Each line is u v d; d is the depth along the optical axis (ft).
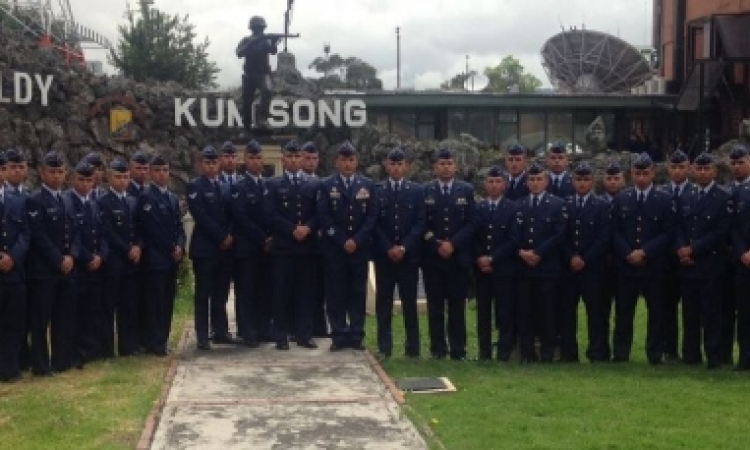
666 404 27.14
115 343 35.27
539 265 33.78
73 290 31.94
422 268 34.65
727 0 99.60
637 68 119.14
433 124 102.27
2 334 30.30
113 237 33.68
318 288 36.40
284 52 81.15
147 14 150.00
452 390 28.63
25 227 30.55
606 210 34.17
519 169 35.81
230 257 35.81
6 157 30.58
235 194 35.24
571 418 25.43
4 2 90.27
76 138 69.72
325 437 23.53
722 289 33.58
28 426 24.73
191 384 29.37
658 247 33.63
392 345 35.91
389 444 22.95
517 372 31.81
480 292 34.63
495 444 22.82
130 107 71.97
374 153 72.43
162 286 34.76
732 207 32.96
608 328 35.04
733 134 93.86
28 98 67.26
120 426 24.64
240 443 23.07
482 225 34.30
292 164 34.99
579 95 103.60
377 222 34.24
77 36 102.47
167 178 35.45
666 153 102.78
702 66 89.92
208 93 74.90
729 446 23.04
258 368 31.71
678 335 35.55
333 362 32.60
